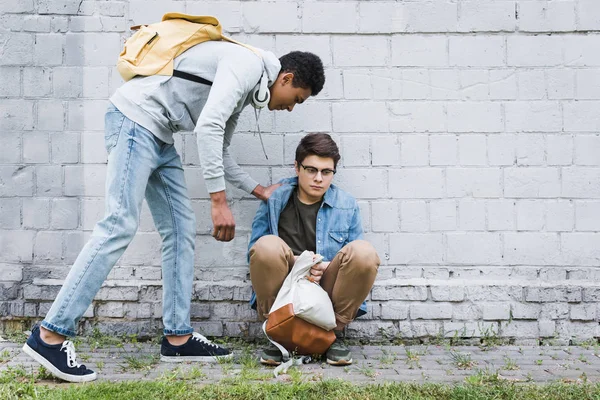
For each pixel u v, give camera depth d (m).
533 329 3.54
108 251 2.68
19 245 3.56
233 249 3.59
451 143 3.59
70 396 2.30
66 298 2.61
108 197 2.72
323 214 3.28
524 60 3.59
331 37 3.59
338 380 2.54
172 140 2.98
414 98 3.59
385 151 3.59
